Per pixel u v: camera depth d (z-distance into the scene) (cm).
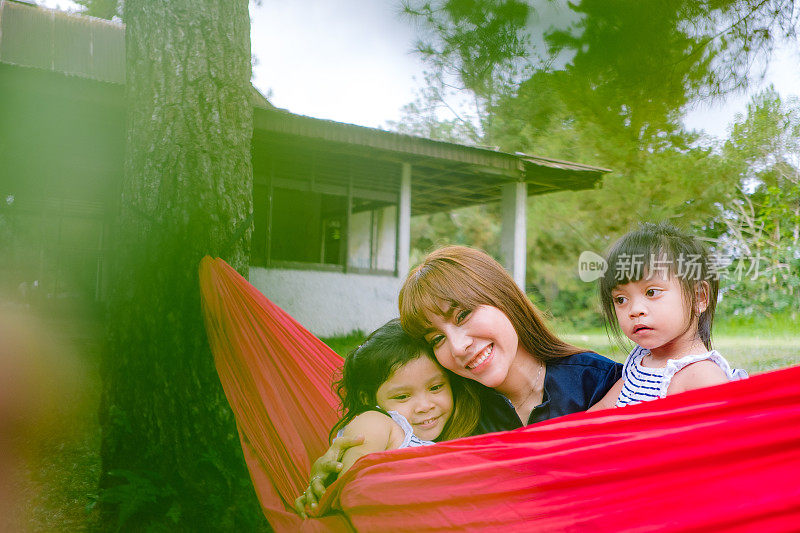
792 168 1146
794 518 101
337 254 1263
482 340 151
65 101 810
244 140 321
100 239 1111
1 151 996
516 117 1063
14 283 1081
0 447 420
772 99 1095
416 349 161
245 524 270
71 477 370
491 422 169
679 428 112
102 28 1456
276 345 245
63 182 1053
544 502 120
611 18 739
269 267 1028
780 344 757
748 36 679
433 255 162
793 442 104
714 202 1167
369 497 132
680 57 733
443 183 1277
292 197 1241
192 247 295
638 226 143
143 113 309
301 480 203
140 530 264
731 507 105
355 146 1009
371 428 155
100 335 871
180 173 301
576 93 893
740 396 109
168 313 291
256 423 241
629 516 112
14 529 305
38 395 546
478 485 126
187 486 277
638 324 132
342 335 1069
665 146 1159
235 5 323
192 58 311
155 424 287
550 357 165
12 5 1390
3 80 736
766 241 1090
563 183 1211
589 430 121
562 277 1275
